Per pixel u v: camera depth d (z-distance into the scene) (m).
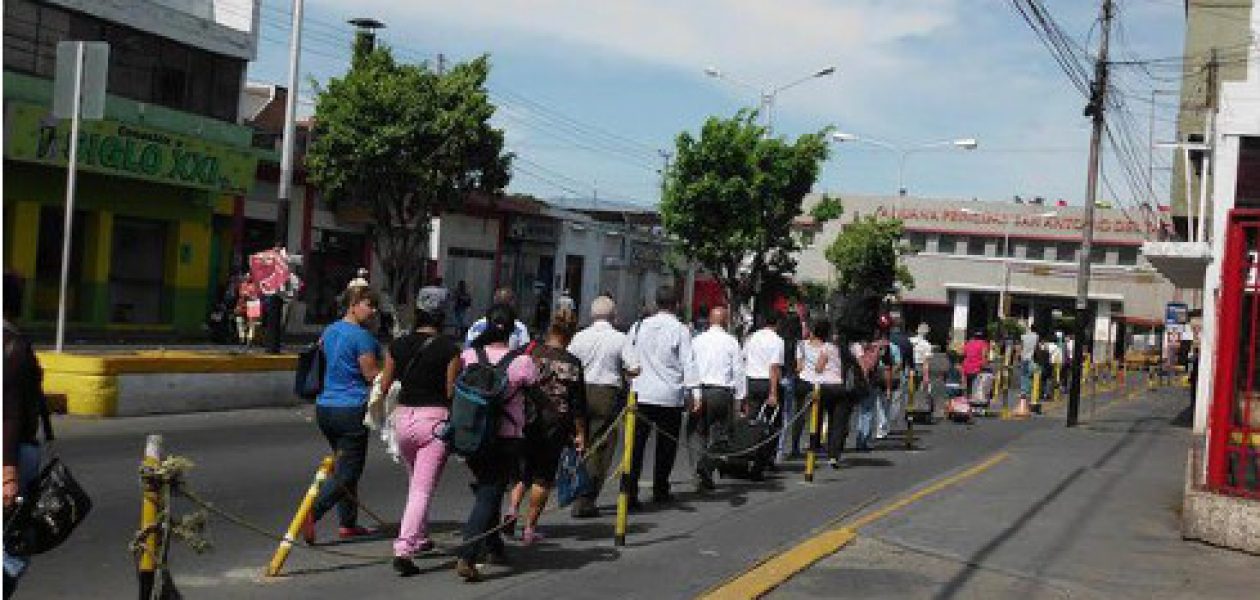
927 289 69.88
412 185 31.33
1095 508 11.77
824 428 16.66
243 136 31.73
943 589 7.89
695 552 8.83
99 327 28.33
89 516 8.62
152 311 30.33
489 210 44.25
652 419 10.72
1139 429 22.91
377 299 8.49
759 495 11.94
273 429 14.65
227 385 16.31
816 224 37.38
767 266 35.06
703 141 33.41
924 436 19.14
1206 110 24.70
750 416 13.29
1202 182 22.42
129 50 28.41
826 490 12.49
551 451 8.70
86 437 12.58
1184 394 38.81
